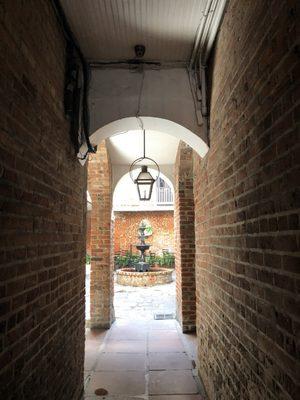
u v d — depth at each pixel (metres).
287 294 1.38
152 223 17.72
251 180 1.83
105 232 6.14
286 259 1.38
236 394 2.15
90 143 3.21
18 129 1.66
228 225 2.34
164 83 3.24
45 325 2.05
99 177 6.16
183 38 2.87
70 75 2.68
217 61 2.69
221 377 2.58
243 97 1.97
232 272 2.24
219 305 2.64
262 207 1.67
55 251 2.30
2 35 1.48
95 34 2.79
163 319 6.61
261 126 1.67
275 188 1.50
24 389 1.69
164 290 10.95
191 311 5.65
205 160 3.23
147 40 2.89
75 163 2.97
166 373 3.90
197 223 3.70
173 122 3.15
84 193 3.41
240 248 2.05
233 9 2.18
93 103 3.19
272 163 1.53
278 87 1.45
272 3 1.51
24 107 1.75
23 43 1.75
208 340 3.11
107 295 6.00
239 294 2.08
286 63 1.37
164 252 17.30
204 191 3.27
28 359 1.75
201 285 3.48
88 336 5.44
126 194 16.92
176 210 6.42
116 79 3.24
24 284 1.71
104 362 4.27
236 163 2.13
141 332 5.66
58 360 2.32
